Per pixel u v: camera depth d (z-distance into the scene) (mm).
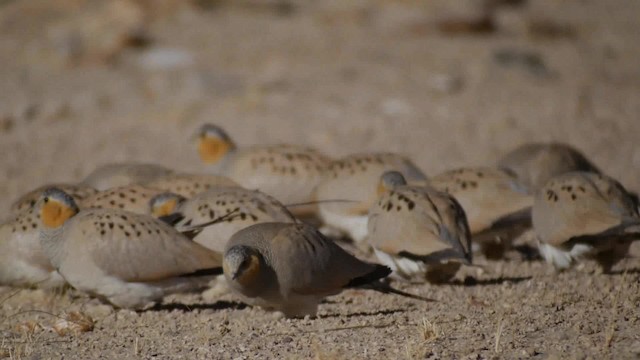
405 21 30406
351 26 30594
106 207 11820
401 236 11078
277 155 14961
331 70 25703
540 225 11672
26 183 18000
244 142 20484
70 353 9367
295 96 23562
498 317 9703
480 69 26094
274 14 31969
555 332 9125
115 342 9672
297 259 9750
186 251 10562
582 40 30766
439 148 19922
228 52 27281
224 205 11508
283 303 9938
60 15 30953
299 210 14781
